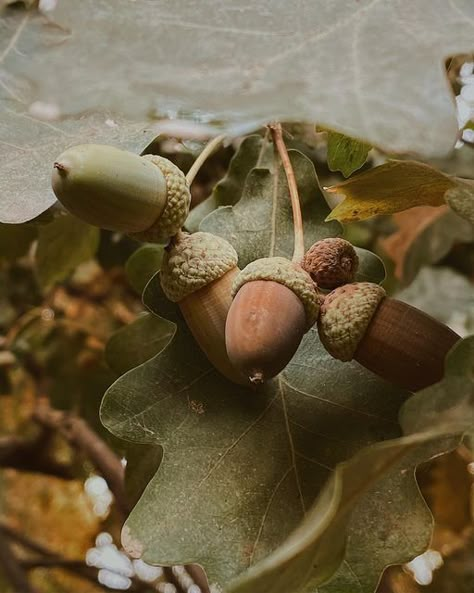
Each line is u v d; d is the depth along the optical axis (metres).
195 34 0.22
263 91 0.20
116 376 0.36
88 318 0.54
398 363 0.23
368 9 0.22
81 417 0.48
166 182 0.24
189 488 0.24
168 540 0.23
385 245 0.46
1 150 0.27
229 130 0.20
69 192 0.23
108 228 0.24
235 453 0.25
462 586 0.48
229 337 0.23
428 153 0.19
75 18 0.23
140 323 0.36
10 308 0.52
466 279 0.46
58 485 0.69
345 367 0.26
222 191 0.34
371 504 0.23
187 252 0.24
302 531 0.19
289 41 0.22
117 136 0.27
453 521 0.46
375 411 0.25
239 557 0.23
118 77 0.21
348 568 0.23
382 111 0.20
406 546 0.23
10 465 0.53
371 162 0.39
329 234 0.30
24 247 0.41
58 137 0.27
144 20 0.23
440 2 0.23
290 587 0.19
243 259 0.29
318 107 0.20
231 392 0.25
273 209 0.30
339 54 0.21
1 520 0.63
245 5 0.23
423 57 0.21
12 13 0.27
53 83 0.22
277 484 0.24
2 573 0.54
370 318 0.24
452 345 0.23
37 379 0.52
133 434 0.25
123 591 0.50
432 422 0.20
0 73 0.27
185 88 0.21
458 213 0.23
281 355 0.22
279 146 0.29
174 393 0.25
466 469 0.44
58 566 0.54
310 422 0.25
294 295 0.23
